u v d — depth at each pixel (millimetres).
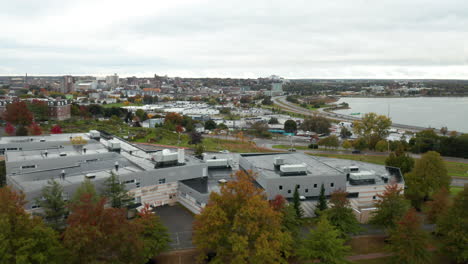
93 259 48812
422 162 97938
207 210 57469
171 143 195375
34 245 50469
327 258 59500
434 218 80250
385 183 94312
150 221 64000
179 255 69188
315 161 104125
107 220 51000
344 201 76625
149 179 89062
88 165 91625
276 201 71500
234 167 106812
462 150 176375
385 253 72688
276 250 57906
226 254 58125
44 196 67438
